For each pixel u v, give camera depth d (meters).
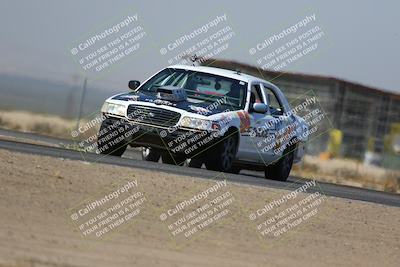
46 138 67.44
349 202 41.34
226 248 29.42
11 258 23.31
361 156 119.81
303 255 30.20
